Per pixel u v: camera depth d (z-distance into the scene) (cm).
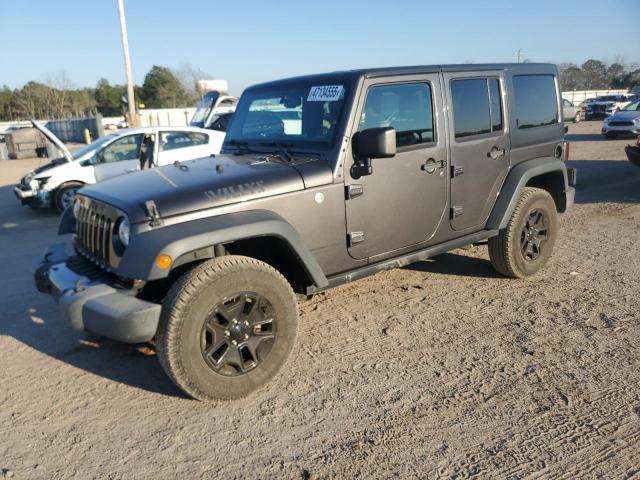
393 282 536
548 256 544
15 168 1977
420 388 342
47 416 324
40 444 297
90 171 977
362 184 384
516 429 297
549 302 472
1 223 920
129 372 374
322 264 378
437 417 311
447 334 418
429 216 432
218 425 311
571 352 381
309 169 364
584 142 1888
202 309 308
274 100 431
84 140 3612
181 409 327
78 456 287
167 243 297
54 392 351
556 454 276
